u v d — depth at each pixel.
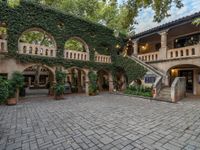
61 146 4.87
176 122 7.18
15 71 13.25
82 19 18.36
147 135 5.68
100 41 20.19
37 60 14.55
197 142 5.05
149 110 9.70
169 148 4.67
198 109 9.72
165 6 6.65
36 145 4.95
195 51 13.80
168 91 13.95
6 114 8.84
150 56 18.11
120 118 7.94
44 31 15.55
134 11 7.05
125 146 4.83
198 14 13.10
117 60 21.06
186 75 18.05
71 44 23.94
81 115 8.58
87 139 5.38
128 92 16.94
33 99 14.60
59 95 14.85
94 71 19.27
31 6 14.39
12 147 4.81
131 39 21.30
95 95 17.47
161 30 16.84
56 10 16.17
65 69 16.61
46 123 7.17
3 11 12.77
